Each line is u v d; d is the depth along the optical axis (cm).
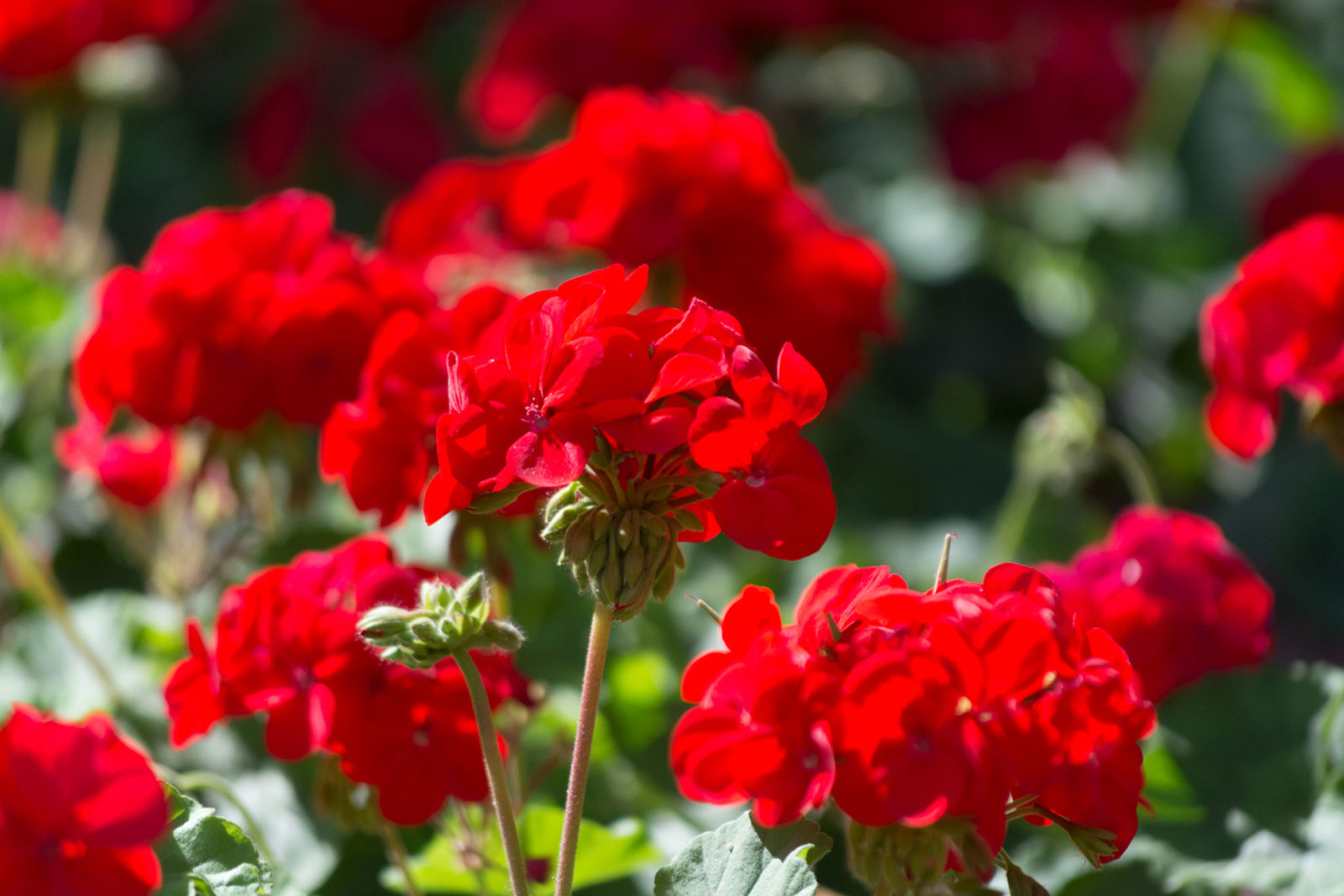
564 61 216
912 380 246
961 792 115
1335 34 354
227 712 124
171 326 134
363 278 137
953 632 116
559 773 141
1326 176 201
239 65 336
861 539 177
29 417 186
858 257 153
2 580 171
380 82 280
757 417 116
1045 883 134
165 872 120
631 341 116
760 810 116
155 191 313
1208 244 275
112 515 162
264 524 146
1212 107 340
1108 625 133
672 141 145
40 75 191
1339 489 249
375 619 117
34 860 116
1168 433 241
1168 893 133
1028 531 179
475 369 117
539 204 145
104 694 143
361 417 129
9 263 203
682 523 118
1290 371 138
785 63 283
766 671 117
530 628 148
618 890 136
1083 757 117
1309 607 243
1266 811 134
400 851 127
